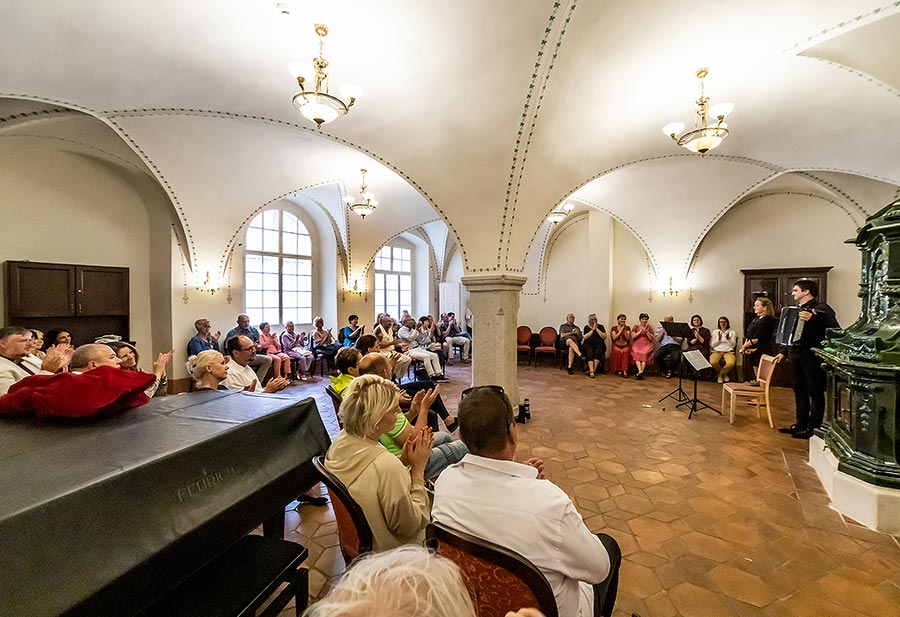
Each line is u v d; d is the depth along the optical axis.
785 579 2.18
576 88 3.89
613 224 9.52
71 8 2.80
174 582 1.26
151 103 3.91
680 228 8.21
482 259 5.16
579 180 5.29
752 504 3.00
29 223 5.71
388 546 1.61
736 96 4.18
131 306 6.84
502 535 1.12
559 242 10.61
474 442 1.27
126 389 1.98
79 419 1.84
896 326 2.79
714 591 2.09
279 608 1.52
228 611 1.31
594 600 1.43
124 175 6.64
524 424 5.02
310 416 2.22
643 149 5.18
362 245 9.64
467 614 0.57
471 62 3.44
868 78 3.83
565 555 1.11
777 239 8.01
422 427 1.98
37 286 5.66
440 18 2.97
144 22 2.96
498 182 4.73
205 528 1.39
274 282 9.02
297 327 9.48
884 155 5.18
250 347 3.66
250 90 3.80
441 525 1.16
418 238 12.23
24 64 3.21
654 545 2.49
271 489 1.75
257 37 3.13
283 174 6.55
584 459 3.87
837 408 3.32
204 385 2.74
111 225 6.57
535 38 3.20
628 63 3.62
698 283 8.73
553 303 10.75
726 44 3.40
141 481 1.29
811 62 3.67
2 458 1.36
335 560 2.39
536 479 1.21
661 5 2.96
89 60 3.28
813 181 6.86
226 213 6.91
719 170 6.68
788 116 4.61
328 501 3.09
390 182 7.37
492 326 5.14
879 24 3.19
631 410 5.71
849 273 7.41
